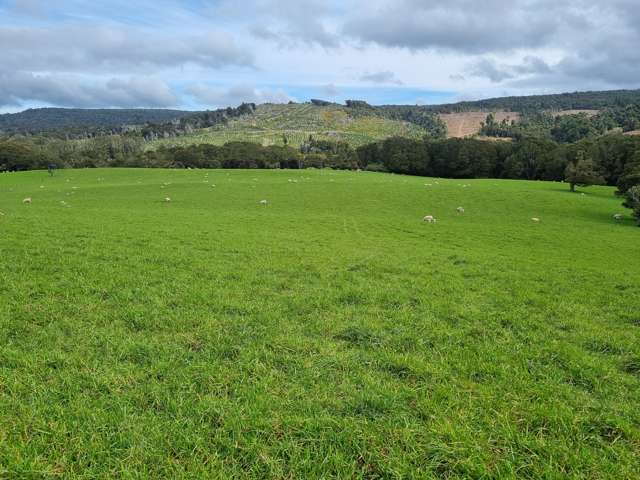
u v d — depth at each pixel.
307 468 5.43
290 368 8.02
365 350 9.05
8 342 8.70
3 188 72.50
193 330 9.73
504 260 22.14
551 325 11.28
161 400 6.73
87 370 7.57
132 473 5.20
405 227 37.75
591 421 6.57
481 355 8.92
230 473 5.31
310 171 113.44
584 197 66.25
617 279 18.16
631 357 9.16
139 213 36.53
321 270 16.70
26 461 5.21
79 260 15.85
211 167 158.00
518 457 5.70
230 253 19.44
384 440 5.93
